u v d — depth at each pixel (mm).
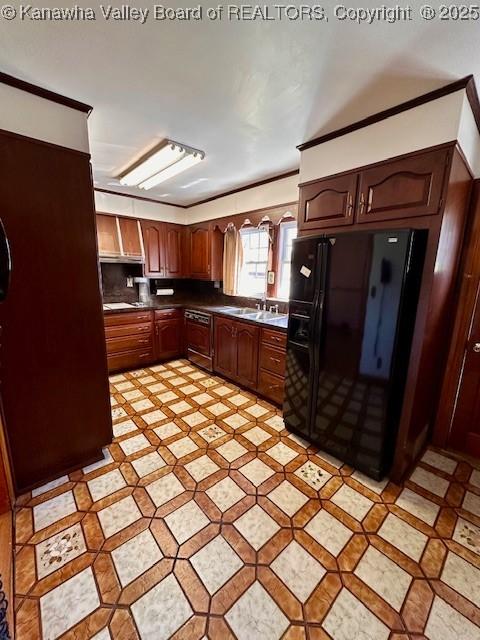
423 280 1618
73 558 1317
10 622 1078
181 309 4129
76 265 1704
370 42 1185
